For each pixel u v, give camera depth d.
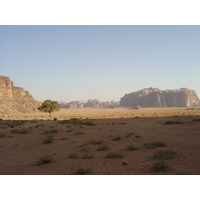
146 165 10.44
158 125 31.36
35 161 12.36
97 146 16.31
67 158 12.74
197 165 10.08
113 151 13.92
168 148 14.39
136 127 29.25
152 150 13.93
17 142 19.80
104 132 24.61
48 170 10.35
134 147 14.35
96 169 10.14
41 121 49.06
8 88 181.50
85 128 29.80
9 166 11.44
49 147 16.80
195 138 18.36
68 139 20.31
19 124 38.59
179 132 22.75
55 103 80.81
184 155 12.16
